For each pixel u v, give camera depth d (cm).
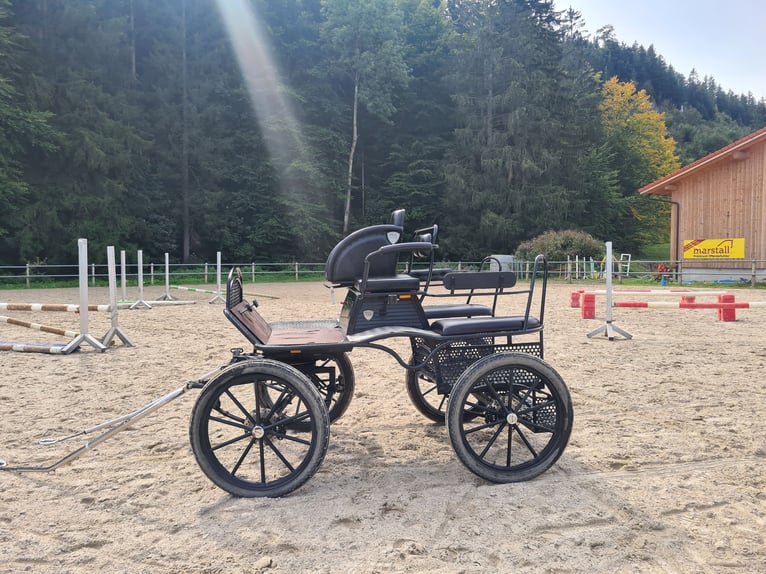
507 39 4138
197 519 320
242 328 360
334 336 388
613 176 4838
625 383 633
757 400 560
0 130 2523
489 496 344
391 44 4097
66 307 865
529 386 375
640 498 339
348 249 384
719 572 263
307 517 320
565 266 2816
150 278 2809
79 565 274
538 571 263
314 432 346
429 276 386
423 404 488
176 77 3569
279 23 4175
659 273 2273
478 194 3847
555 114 4106
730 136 8325
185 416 523
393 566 268
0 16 2553
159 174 3369
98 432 475
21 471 390
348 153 4181
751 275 2123
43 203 2694
